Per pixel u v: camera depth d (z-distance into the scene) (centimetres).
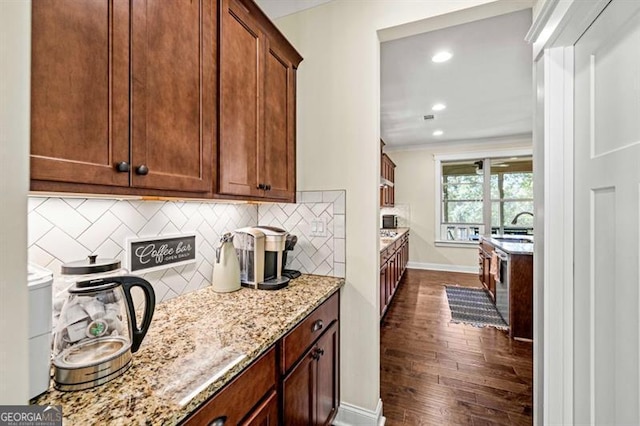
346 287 166
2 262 32
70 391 64
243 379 83
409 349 253
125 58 76
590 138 108
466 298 392
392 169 565
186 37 96
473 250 547
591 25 104
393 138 522
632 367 88
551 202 121
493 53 239
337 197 168
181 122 94
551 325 122
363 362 162
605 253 101
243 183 124
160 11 87
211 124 107
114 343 76
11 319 33
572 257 118
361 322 163
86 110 68
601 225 102
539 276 129
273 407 98
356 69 164
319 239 173
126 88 77
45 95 60
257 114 134
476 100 341
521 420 167
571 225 118
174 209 130
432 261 577
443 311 344
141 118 81
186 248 135
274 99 149
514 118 406
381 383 204
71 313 73
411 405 181
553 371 121
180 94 94
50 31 61
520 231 526
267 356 95
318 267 173
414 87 305
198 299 129
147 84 82
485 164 539
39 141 59
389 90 313
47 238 88
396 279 410
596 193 105
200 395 65
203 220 146
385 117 402
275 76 150
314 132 174
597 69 103
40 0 60
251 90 130
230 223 165
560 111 119
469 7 140
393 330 292
